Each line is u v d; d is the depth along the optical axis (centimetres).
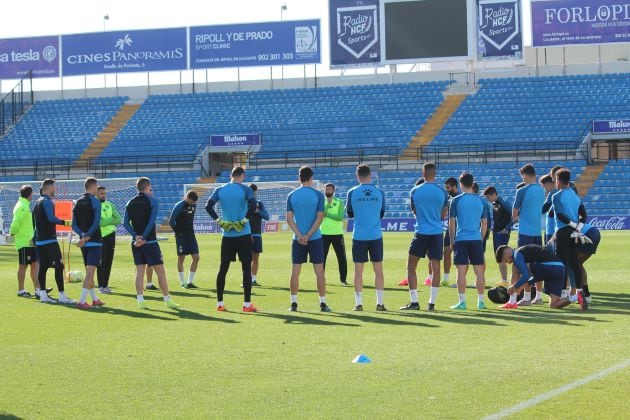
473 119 5269
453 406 822
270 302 1681
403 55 5550
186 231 1970
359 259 1522
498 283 1978
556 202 1527
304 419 790
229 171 5412
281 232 4606
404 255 2833
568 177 1533
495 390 882
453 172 4828
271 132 5472
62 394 898
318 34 5753
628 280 1975
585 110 5175
